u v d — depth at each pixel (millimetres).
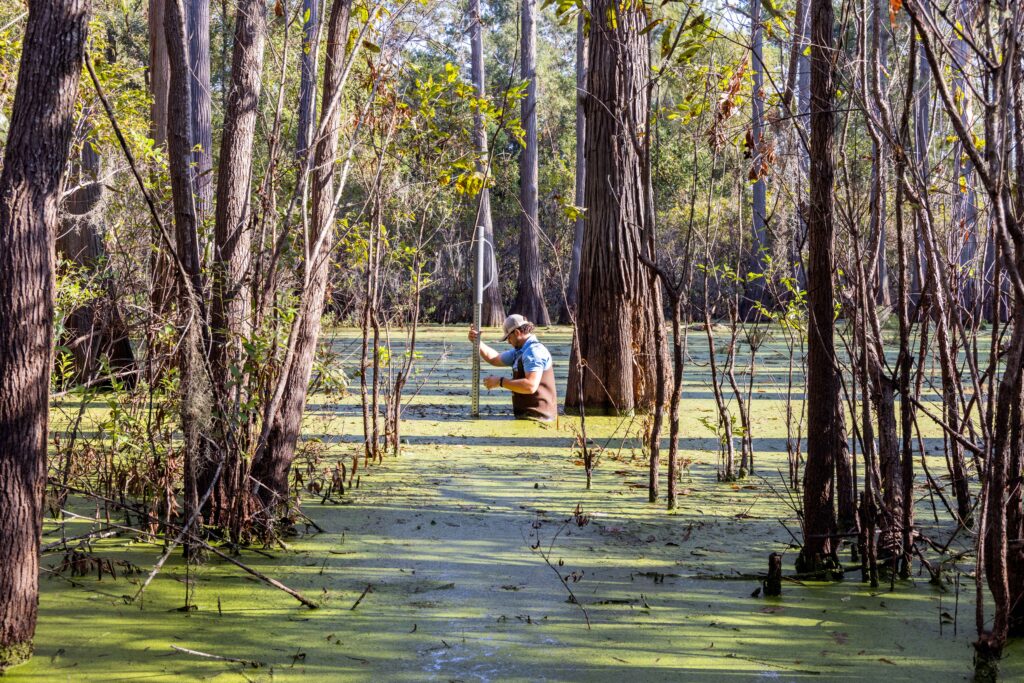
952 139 5977
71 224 11406
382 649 4379
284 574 5500
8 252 3975
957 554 5852
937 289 5895
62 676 4062
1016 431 4121
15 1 8891
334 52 6383
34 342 4074
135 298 7637
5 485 4098
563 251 32281
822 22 5051
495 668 4168
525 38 32344
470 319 32156
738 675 4121
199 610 4902
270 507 6117
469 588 5270
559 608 4953
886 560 5625
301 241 6535
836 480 6012
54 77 4047
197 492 5910
